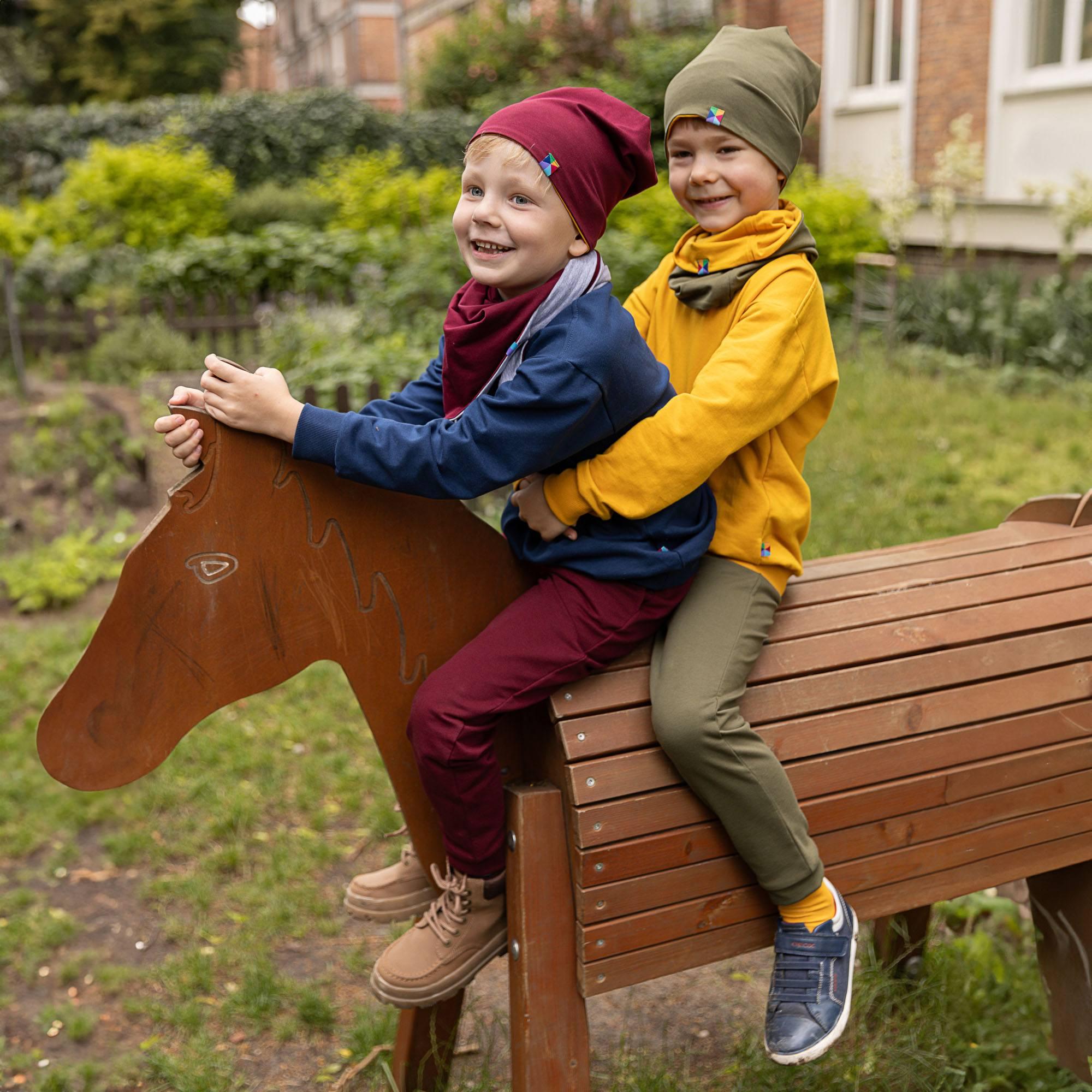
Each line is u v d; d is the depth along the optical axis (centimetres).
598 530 179
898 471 613
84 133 1576
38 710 420
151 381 781
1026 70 971
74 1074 260
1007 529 246
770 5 1291
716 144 189
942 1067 239
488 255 170
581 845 177
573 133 168
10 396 875
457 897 187
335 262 1007
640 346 174
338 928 308
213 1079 254
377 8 2972
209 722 410
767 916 195
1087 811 220
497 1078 248
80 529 616
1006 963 283
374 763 383
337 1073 259
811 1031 184
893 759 198
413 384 197
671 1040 265
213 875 331
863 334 972
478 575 192
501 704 175
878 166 1155
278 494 172
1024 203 945
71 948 305
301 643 179
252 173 1574
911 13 1077
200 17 2648
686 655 182
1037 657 213
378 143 1602
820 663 197
